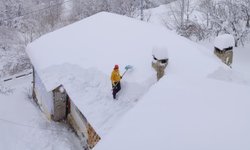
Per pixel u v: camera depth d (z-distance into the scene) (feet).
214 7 61.52
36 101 47.67
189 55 29.94
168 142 12.33
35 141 34.73
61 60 36.86
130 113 15.48
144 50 31.71
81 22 45.62
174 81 19.79
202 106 15.42
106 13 45.65
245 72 34.68
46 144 34.17
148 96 17.58
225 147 11.69
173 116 14.47
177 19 84.33
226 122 13.60
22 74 59.88
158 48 26.71
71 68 34.83
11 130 36.37
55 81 34.40
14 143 33.94
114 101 27.48
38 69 37.93
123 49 33.42
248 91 17.47
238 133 12.59
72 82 33.04
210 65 28.12
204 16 70.69
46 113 41.86
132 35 36.22
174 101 16.24
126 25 39.37
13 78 58.03
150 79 26.78
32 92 50.98
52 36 45.01
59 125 39.11
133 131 13.52
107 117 25.46
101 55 33.88
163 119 14.25
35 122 39.83
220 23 59.06
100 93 29.32
